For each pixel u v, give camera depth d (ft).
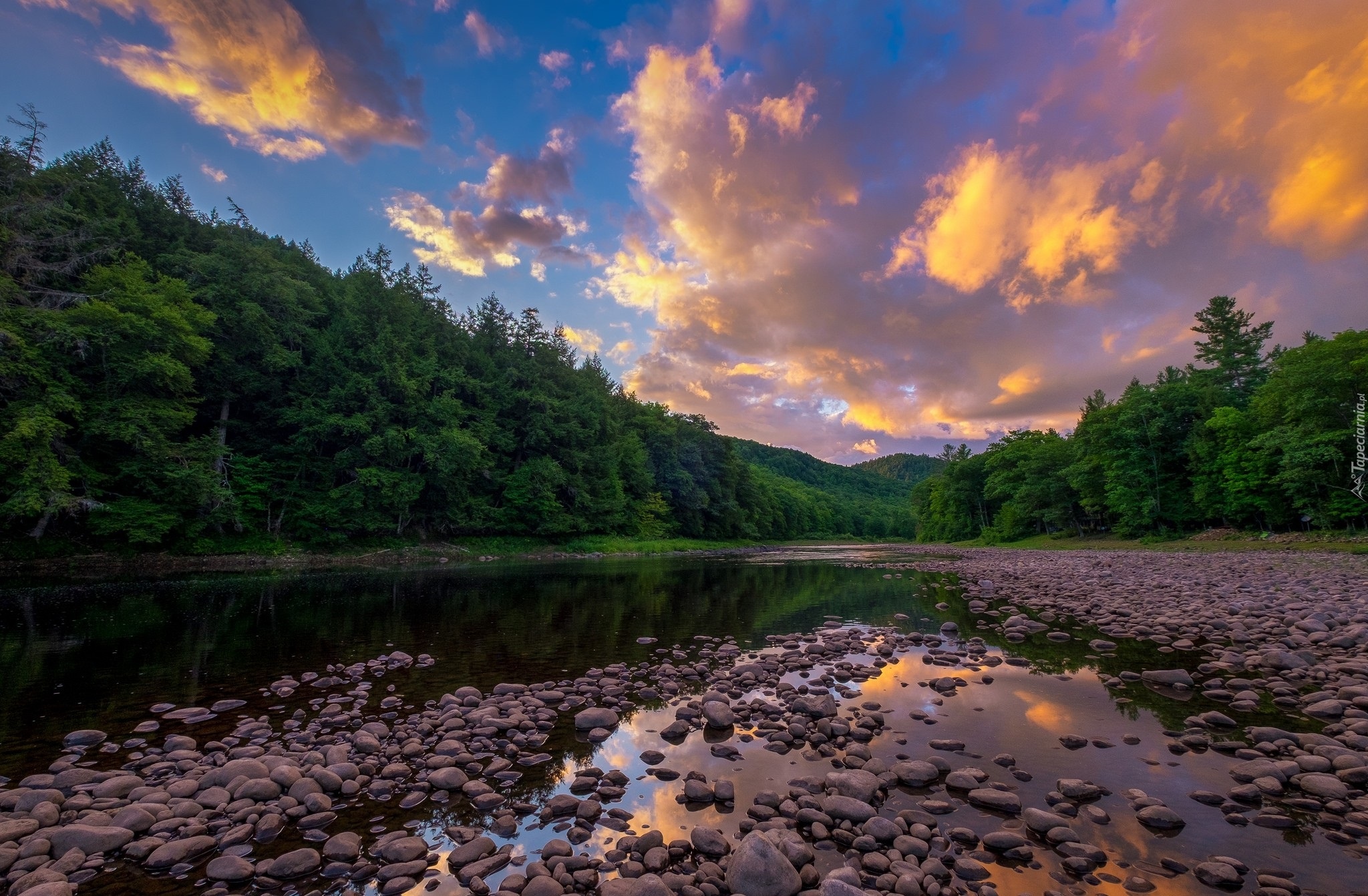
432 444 139.74
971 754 22.38
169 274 120.16
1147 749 22.50
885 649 39.70
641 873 14.97
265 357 126.93
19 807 18.20
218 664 37.22
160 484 101.24
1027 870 14.87
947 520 323.78
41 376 82.02
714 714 26.17
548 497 169.99
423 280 193.16
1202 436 148.15
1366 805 17.25
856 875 14.16
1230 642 39.14
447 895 14.48
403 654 38.81
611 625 52.01
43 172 101.91
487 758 22.98
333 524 129.08
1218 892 13.73
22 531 89.40
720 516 271.69
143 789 19.65
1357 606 46.52
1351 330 115.14
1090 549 161.48
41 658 37.91
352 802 19.49
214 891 14.75
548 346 208.74
